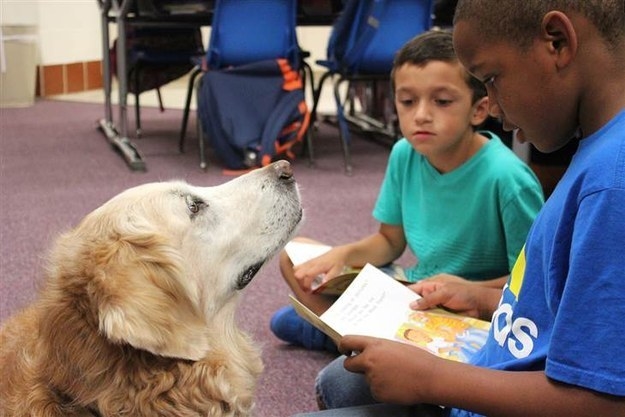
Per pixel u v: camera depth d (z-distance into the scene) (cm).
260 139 394
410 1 393
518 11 89
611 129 89
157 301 114
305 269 181
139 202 128
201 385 120
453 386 97
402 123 175
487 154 176
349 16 395
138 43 483
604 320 83
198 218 135
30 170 400
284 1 391
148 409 115
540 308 99
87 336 113
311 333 202
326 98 705
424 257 188
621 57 89
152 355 115
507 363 100
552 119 94
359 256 193
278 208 147
